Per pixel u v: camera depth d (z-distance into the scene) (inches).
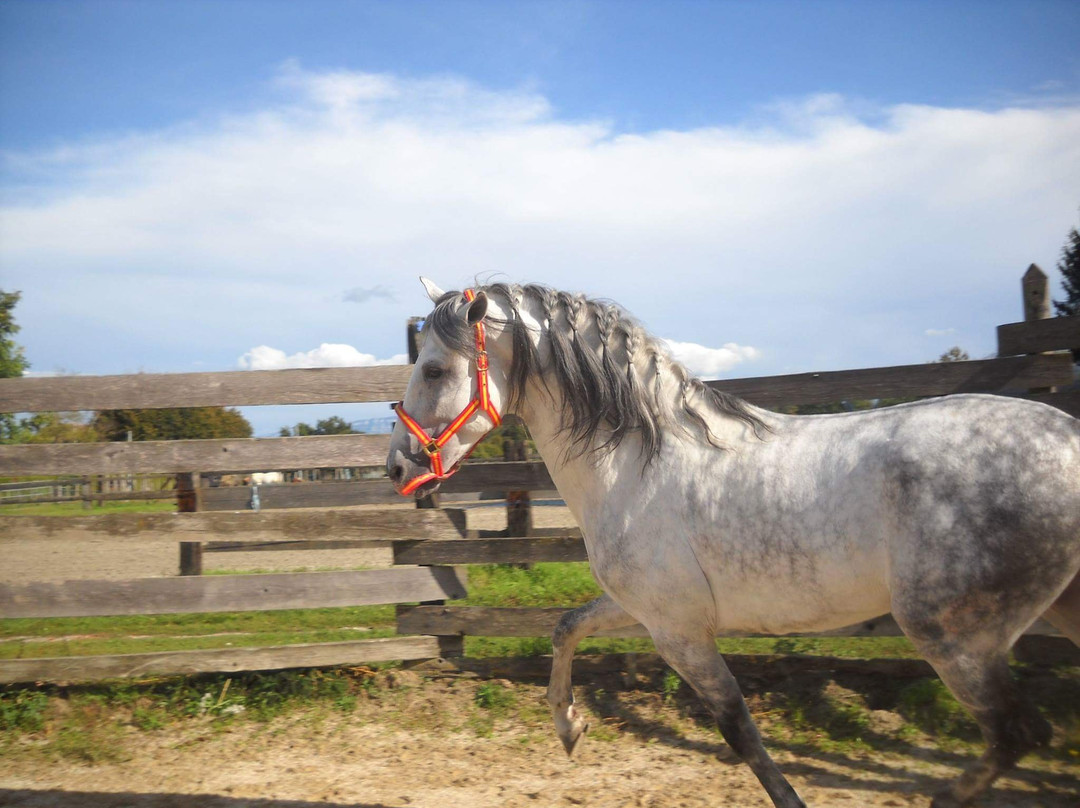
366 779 161.8
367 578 211.0
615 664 207.3
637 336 126.3
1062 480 100.1
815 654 206.7
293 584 207.2
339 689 203.9
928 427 107.4
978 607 101.4
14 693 195.6
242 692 202.4
